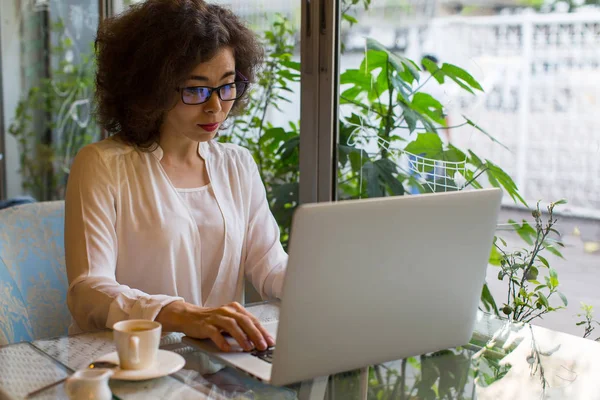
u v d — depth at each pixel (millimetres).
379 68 2109
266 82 2414
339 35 2156
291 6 2312
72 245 1543
